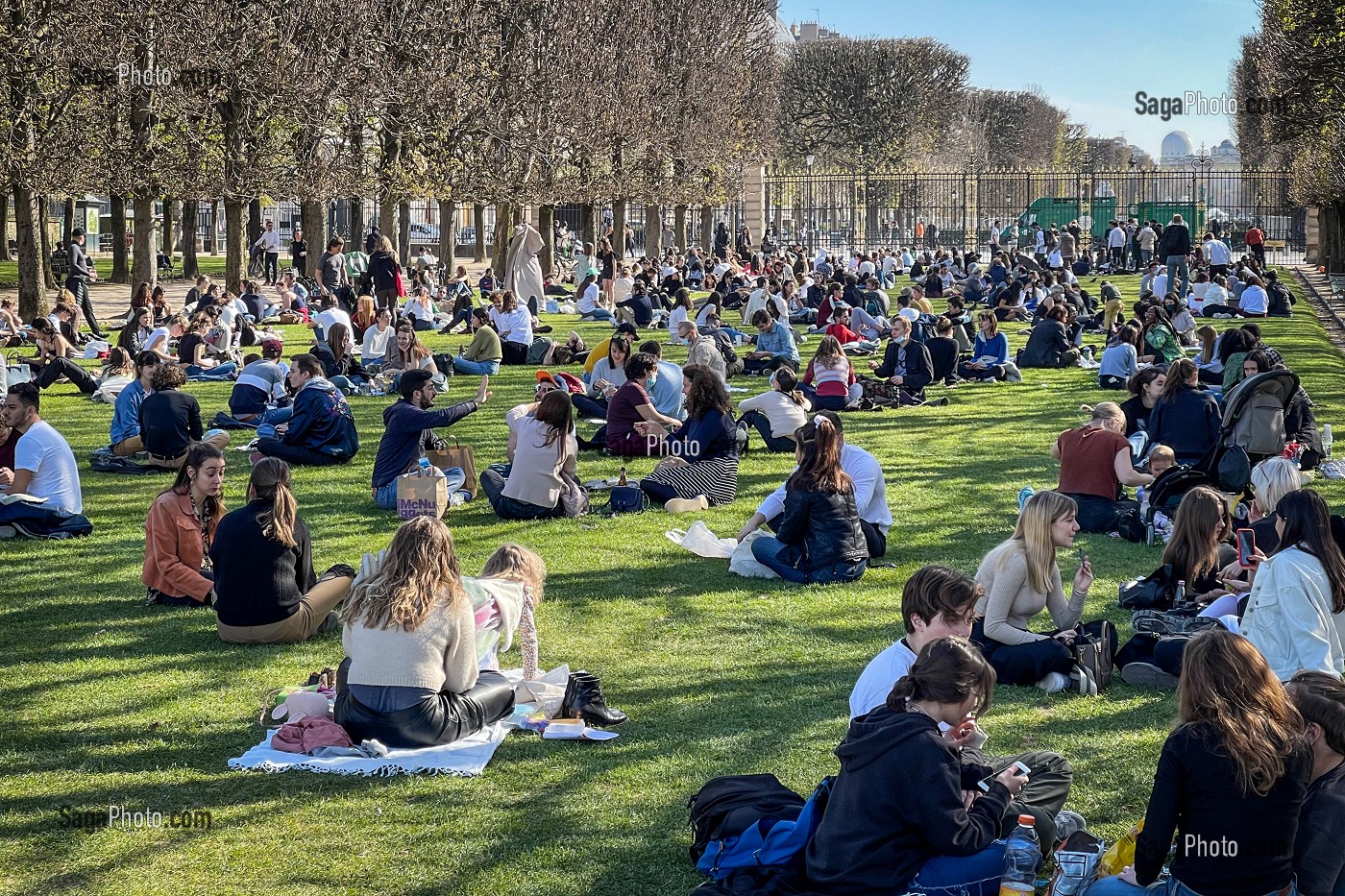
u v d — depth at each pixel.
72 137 27.55
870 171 79.81
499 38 38.09
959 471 14.10
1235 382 14.88
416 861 5.53
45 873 5.45
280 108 32.38
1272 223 68.00
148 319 22.56
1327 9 27.09
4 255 48.03
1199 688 4.66
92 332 25.83
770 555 9.88
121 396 14.29
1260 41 39.53
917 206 75.69
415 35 35.94
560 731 6.87
